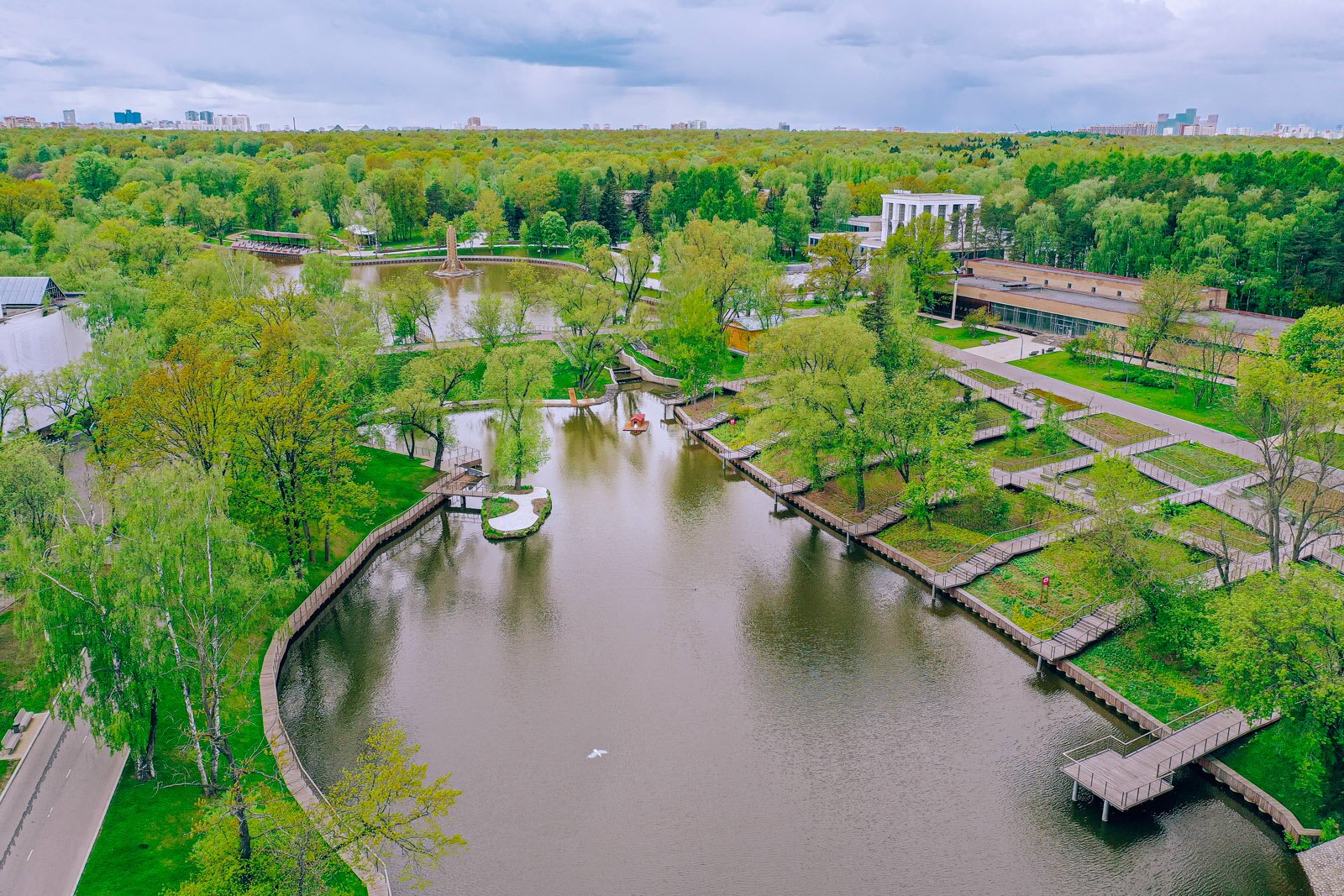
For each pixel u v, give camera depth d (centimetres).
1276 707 5012
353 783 4462
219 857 4112
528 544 8544
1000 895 4669
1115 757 5394
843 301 13750
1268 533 6862
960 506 8544
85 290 12006
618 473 10281
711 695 6297
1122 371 11394
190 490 5059
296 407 7175
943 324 14425
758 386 10031
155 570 4753
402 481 9525
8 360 9456
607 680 6462
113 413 6712
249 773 4950
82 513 5872
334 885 4547
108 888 4331
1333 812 4959
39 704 5603
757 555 8319
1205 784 5378
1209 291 12562
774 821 5172
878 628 7119
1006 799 5316
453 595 7656
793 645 6894
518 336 13175
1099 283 13788
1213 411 10006
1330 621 4791
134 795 4959
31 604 4538
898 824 5144
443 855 4394
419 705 6172
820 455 9006
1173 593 6266
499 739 5844
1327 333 8856
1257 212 14112
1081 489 8412
